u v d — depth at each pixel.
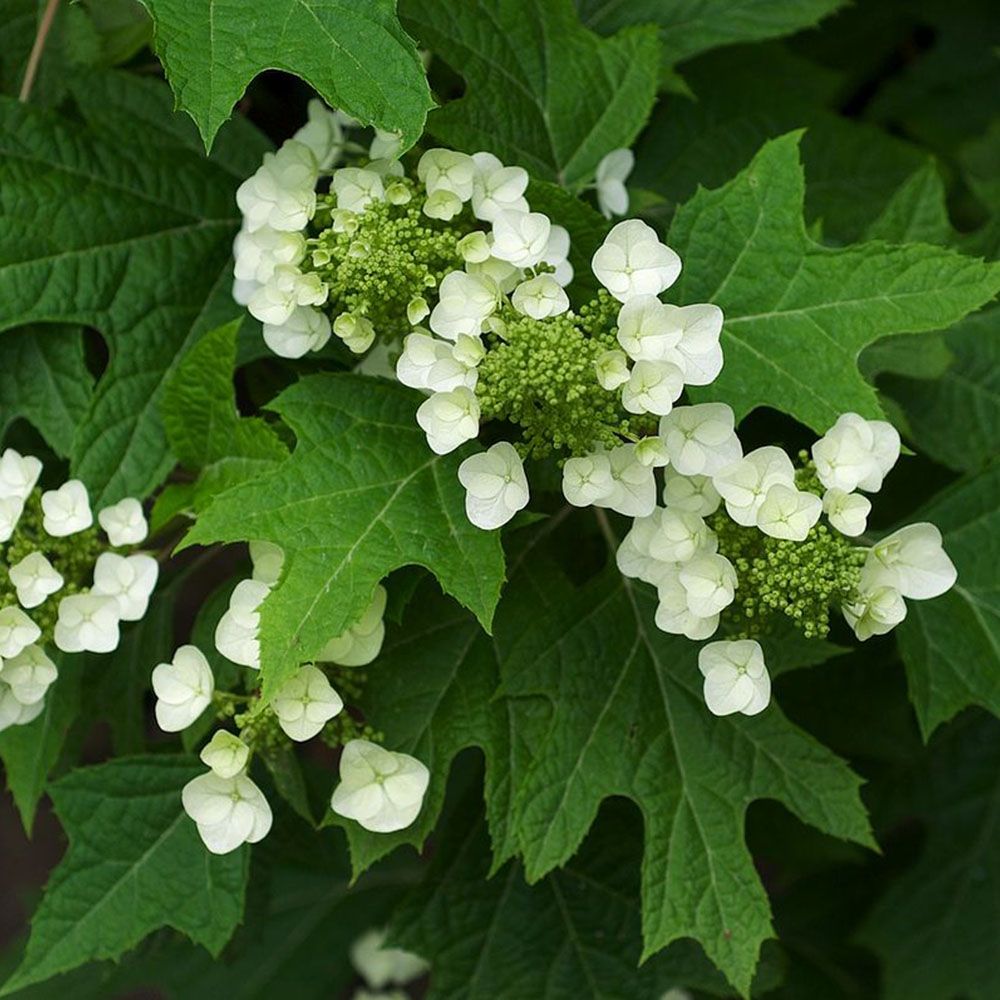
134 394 0.88
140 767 0.87
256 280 0.84
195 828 0.87
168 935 1.00
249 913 0.95
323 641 0.76
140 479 0.87
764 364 0.82
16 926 1.60
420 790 0.81
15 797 0.89
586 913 0.95
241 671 0.84
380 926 1.21
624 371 0.75
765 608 0.78
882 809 1.10
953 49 1.15
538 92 0.87
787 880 1.17
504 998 0.94
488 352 0.77
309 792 0.94
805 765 0.84
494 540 0.79
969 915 1.11
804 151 1.01
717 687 0.78
